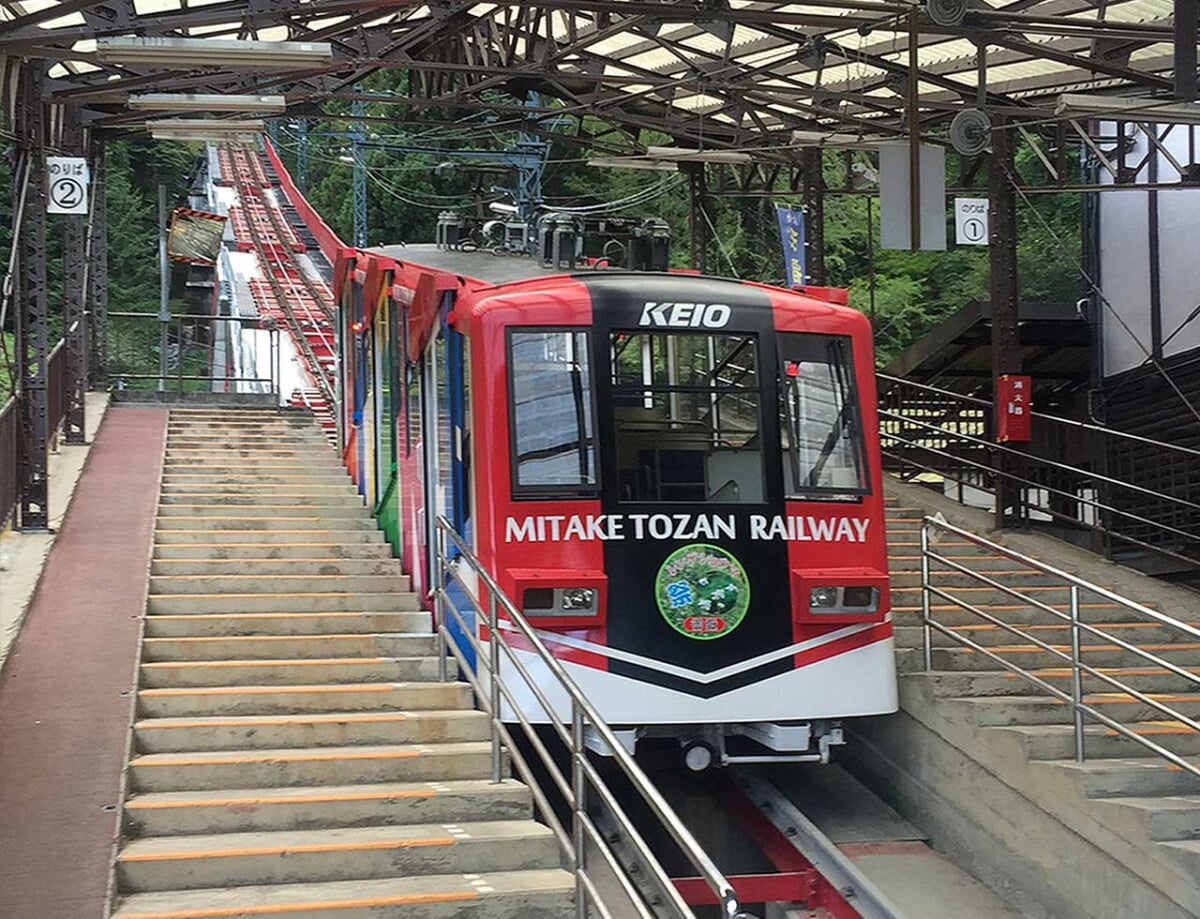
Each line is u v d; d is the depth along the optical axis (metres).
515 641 8.44
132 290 51.91
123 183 56.78
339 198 54.66
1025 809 8.55
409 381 11.27
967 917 8.25
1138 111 12.51
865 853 9.24
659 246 10.95
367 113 55.97
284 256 42.50
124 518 13.12
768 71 16.62
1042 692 9.72
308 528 12.94
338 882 6.71
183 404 20.66
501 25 18.66
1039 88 17.31
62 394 16.80
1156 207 17.81
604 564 8.63
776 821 9.52
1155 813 7.44
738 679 8.69
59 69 16.12
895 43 16.08
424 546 10.42
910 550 13.66
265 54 10.16
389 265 12.15
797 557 8.97
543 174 47.97
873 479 9.31
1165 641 11.39
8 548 11.96
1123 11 14.45
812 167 19.84
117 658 9.23
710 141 20.12
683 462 8.93
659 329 9.03
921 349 20.88
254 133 13.55
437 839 6.93
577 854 6.47
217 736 7.99
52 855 6.54
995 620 9.31
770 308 9.28
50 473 15.06
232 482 14.79
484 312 8.81
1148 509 18.09
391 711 8.71
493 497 8.62
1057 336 19.66
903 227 12.69
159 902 6.31
